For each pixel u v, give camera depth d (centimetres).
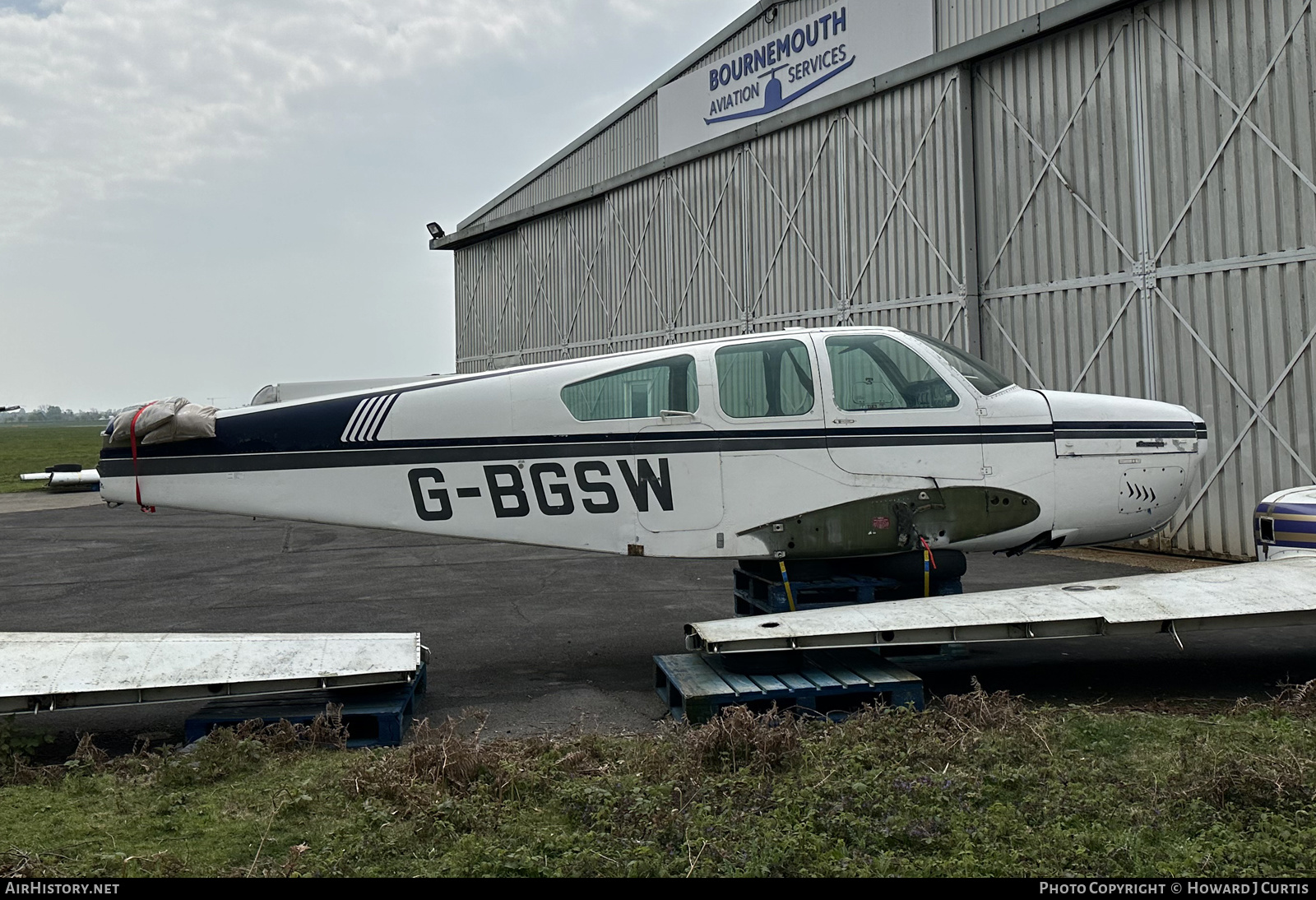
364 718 491
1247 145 953
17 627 823
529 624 787
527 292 2286
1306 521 603
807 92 1482
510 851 317
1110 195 1077
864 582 612
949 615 501
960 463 604
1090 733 432
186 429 587
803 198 1463
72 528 1642
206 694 453
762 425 595
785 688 481
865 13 1373
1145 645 657
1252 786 342
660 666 535
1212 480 1002
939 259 1254
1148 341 1046
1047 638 496
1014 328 1190
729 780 376
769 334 621
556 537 600
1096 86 1084
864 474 598
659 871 299
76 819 363
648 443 596
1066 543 631
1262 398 952
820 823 332
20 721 534
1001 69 1186
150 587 1025
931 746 405
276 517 598
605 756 421
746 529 596
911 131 1284
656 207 1795
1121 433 623
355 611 861
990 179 1206
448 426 596
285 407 600
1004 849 309
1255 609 493
